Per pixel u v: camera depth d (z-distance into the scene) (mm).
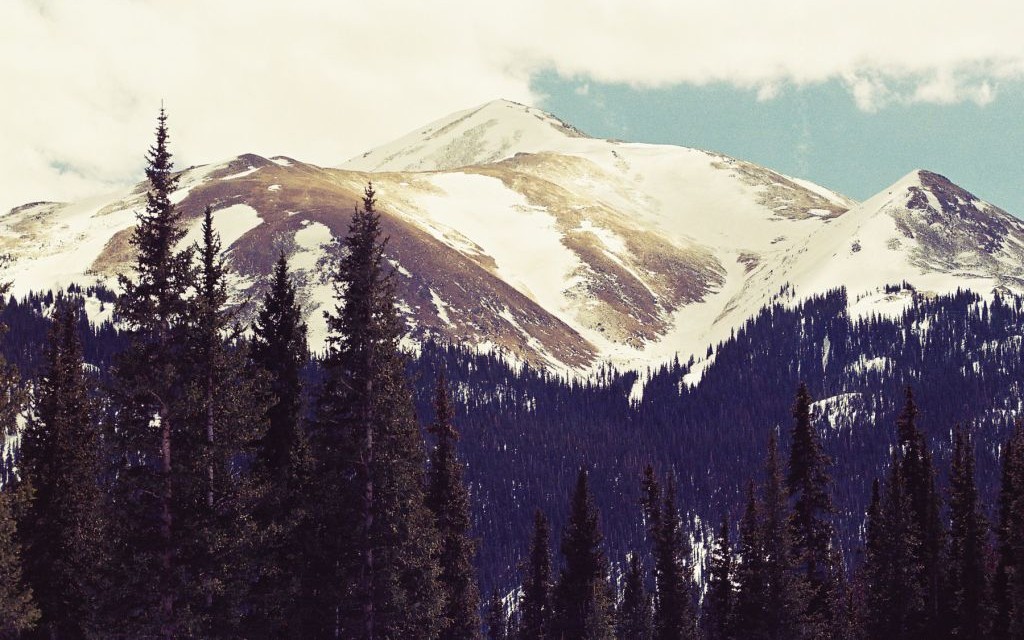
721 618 89312
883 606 83750
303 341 56562
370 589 53938
